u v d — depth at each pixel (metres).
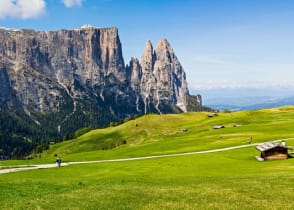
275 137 125.56
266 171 62.28
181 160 90.69
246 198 31.86
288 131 139.25
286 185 38.62
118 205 30.59
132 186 43.31
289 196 32.50
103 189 41.00
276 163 74.94
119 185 45.03
